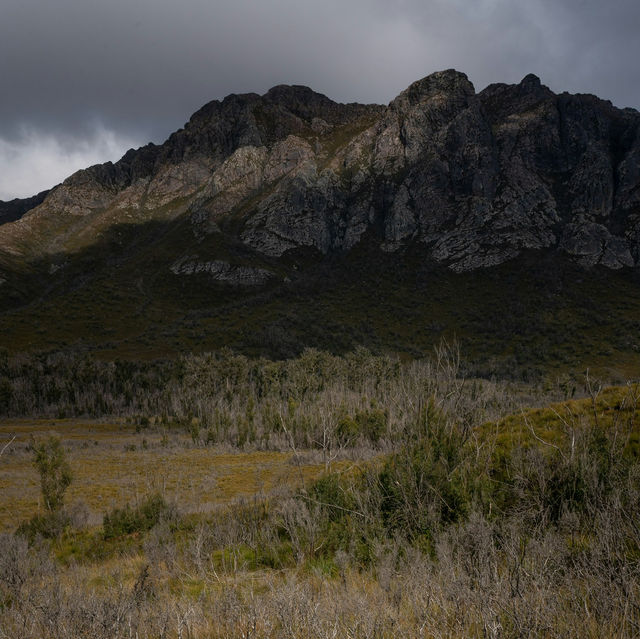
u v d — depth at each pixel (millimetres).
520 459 10516
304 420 55500
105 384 119812
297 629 4598
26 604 6094
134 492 37969
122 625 5121
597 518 6902
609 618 4312
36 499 36875
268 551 10734
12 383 109812
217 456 56781
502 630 4164
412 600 5699
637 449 10297
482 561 5840
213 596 6812
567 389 86688
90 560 14859
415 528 9258
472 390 11383
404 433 11609
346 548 9844
